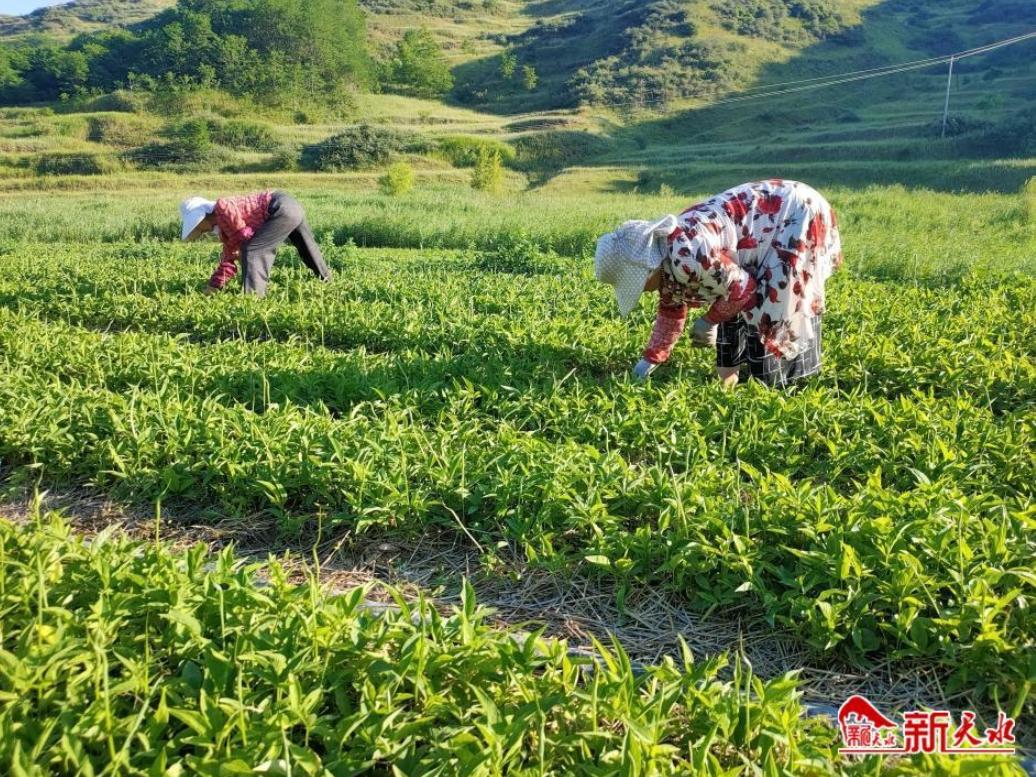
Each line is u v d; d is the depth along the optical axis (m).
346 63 85.81
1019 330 7.09
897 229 14.89
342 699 2.64
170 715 2.58
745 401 5.15
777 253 5.04
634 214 18.55
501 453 4.43
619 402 5.33
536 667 2.97
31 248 14.93
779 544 3.60
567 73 90.31
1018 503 3.92
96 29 162.62
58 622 2.75
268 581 3.70
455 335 7.14
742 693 2.79
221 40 80.94
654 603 3.57
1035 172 33.19
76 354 6.40
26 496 4.62
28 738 2.38
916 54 87.50
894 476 4.47
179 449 4.59
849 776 2.51
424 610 2.88
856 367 6.09
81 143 58.66
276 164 54.19
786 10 93.81
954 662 3.02
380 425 4.82
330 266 11.41
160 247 13.74
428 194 28.84
